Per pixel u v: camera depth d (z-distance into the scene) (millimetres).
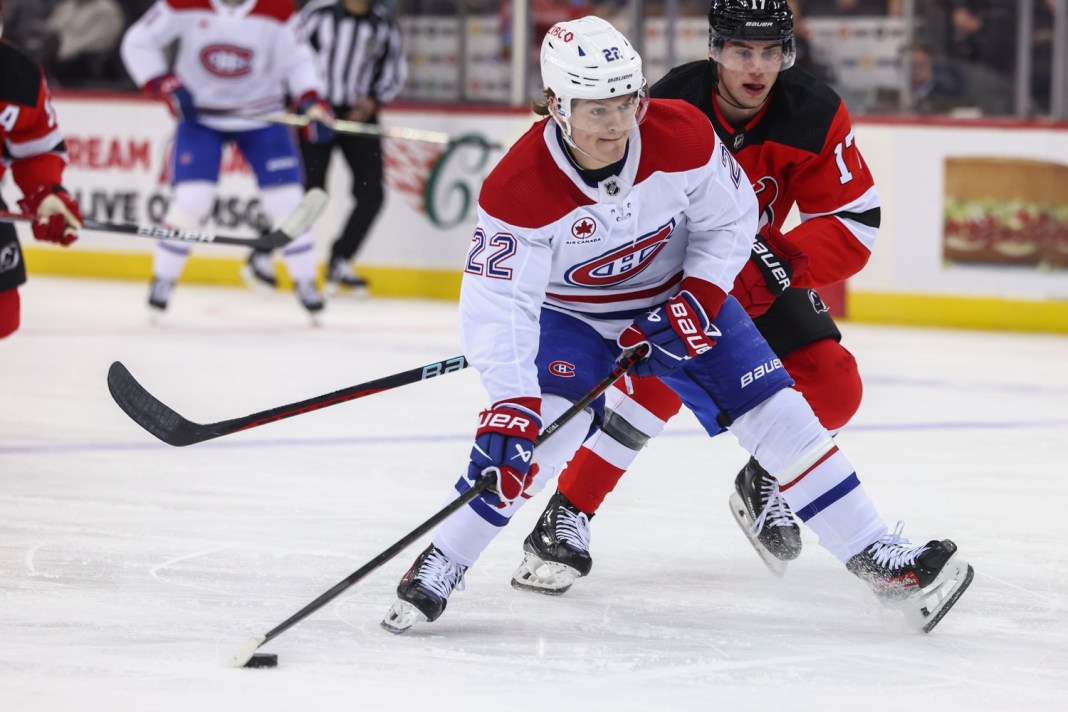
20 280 10953
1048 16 20875
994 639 7211
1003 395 15281
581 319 7484
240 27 19047
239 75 19297
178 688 6258
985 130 20469
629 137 6820
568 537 8055
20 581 8086
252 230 24625
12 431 12711
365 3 22234
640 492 10758
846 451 12344
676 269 7504
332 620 7441
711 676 6566
